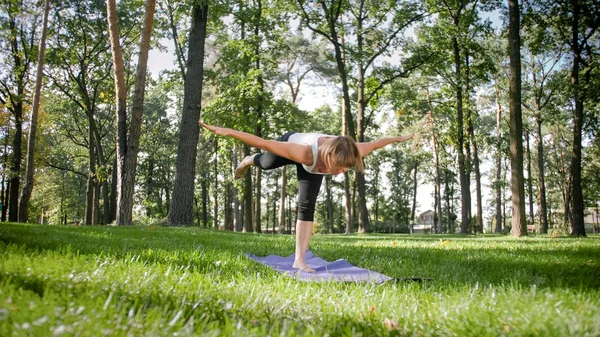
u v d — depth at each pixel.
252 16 20.92
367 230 22.00
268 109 21.50
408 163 50.00
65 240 5.56
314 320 1.96
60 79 27.36
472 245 8.88
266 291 2.49
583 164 38.09
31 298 1.79
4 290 1.84
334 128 38.69
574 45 19.05
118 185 13.02
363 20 23.92
